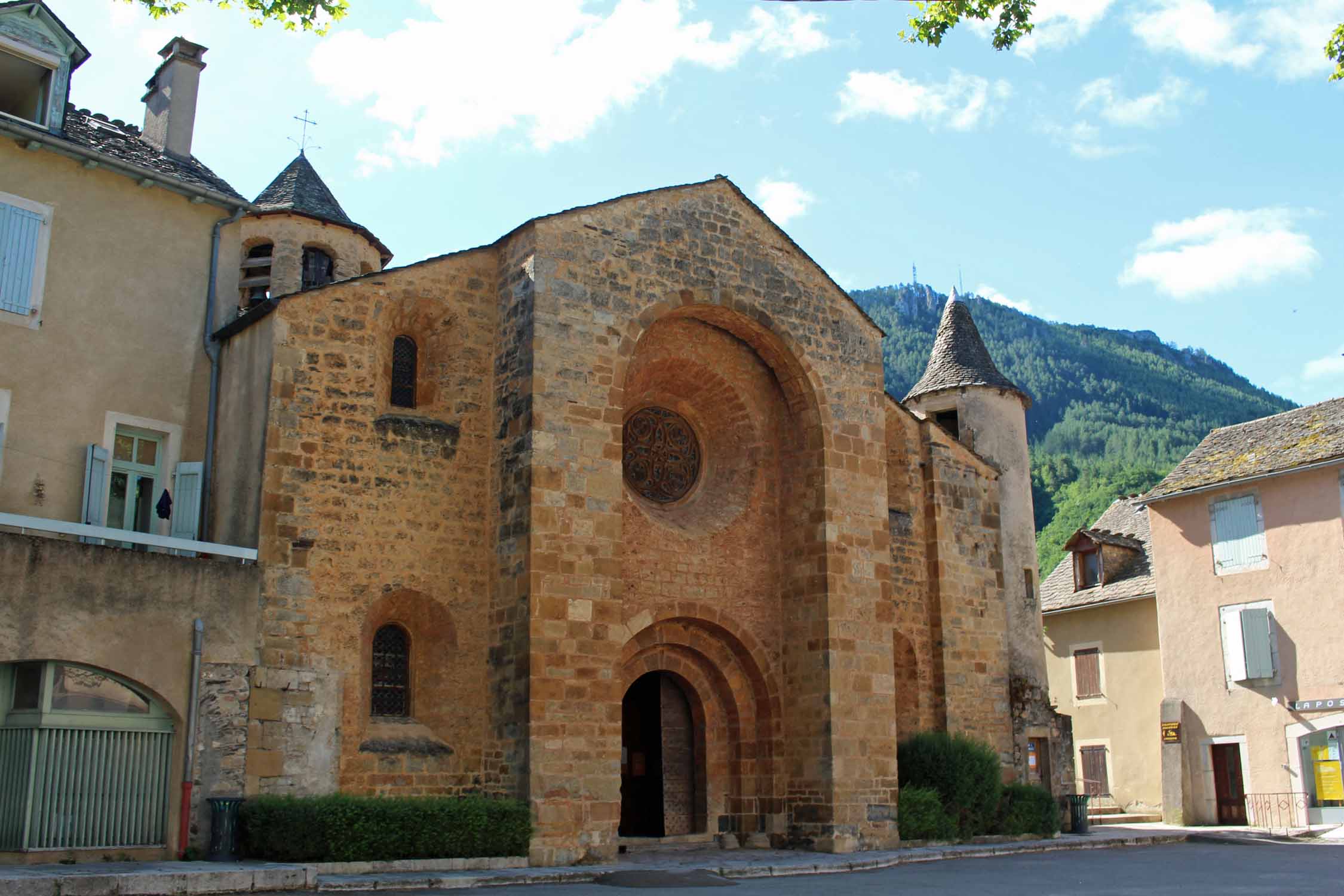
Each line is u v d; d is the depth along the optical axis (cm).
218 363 1869
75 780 1430
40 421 1686
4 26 1753
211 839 1496
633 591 1959
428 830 1558
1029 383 13262
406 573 1759
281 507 1669
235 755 1552
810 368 2145
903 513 2427
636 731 2111
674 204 2041
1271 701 2866
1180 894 1359
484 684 1789
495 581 1811
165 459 1811
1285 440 3025
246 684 1581
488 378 1911
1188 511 3142
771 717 2069
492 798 1720
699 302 2025
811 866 1709
